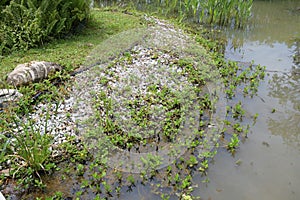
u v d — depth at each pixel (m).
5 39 5.85
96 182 3.42
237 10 8.25
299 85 5.50
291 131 4.30
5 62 5.41
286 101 5.01
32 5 6.05
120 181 3.43
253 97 5.11
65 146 3.82
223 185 3.41
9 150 3.60
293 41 7.59
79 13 6.85
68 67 5.45
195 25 8.45
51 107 4.52
